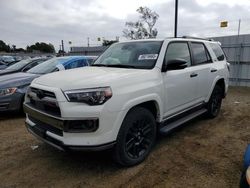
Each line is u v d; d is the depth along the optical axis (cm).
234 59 1403
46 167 379
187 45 505
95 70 403
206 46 579
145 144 391
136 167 372
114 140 330
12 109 643
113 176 349
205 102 565
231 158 401
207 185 326
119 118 332
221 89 638
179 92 451
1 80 670
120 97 332
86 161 395
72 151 321
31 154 425
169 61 412
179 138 489
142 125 380
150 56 424
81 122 315
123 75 359
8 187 329
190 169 366
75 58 799
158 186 324
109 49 512
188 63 493
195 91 505
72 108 313
